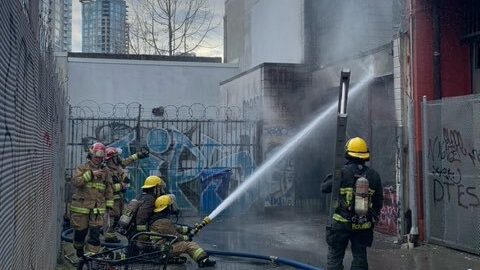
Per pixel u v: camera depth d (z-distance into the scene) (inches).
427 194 365.4
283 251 363.6
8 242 114.7
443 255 333.1
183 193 567.8
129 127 594.9
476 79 382.0
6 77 107.7
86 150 566.6
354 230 243.6
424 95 374.0
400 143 380.2
